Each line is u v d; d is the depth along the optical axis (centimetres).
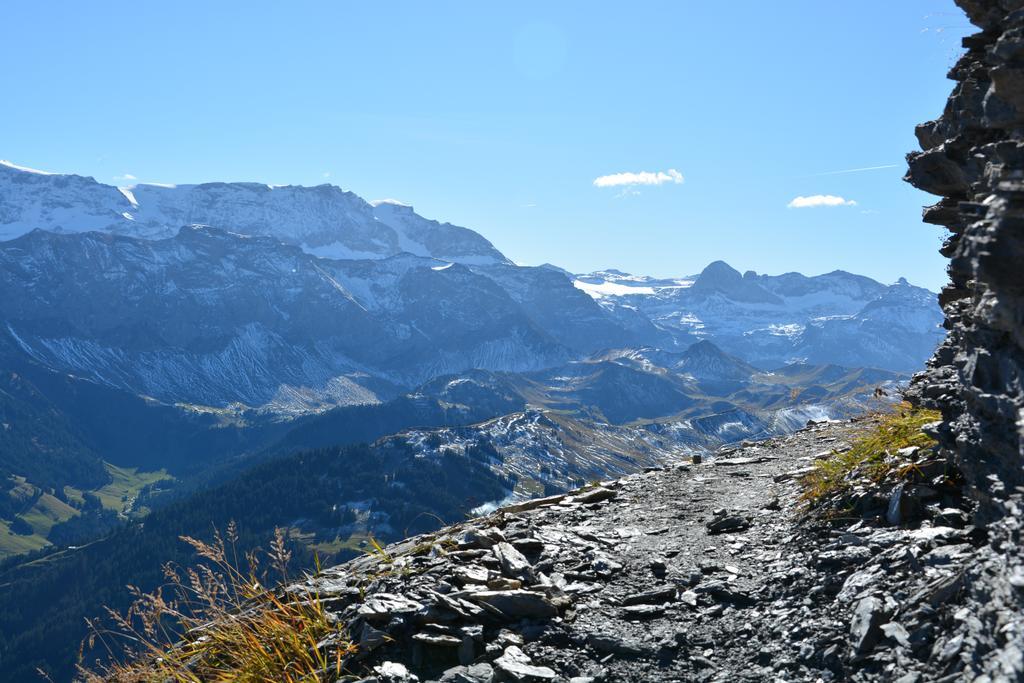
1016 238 239
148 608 356
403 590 393
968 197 345
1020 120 280
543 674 322
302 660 345
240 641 353
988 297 275
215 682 339
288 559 384
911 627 293
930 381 390
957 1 344
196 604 362
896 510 391
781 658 313
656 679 317
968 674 249
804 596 351
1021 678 218
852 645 302
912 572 326
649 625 356
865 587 331
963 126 338
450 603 366
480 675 324
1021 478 283
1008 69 267
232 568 374
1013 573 245
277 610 367
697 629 347
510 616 370
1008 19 296
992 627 250
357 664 342
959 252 271
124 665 355
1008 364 274
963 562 311
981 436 304
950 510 368
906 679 269
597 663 332
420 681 329
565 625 359
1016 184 245
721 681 309
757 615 348
